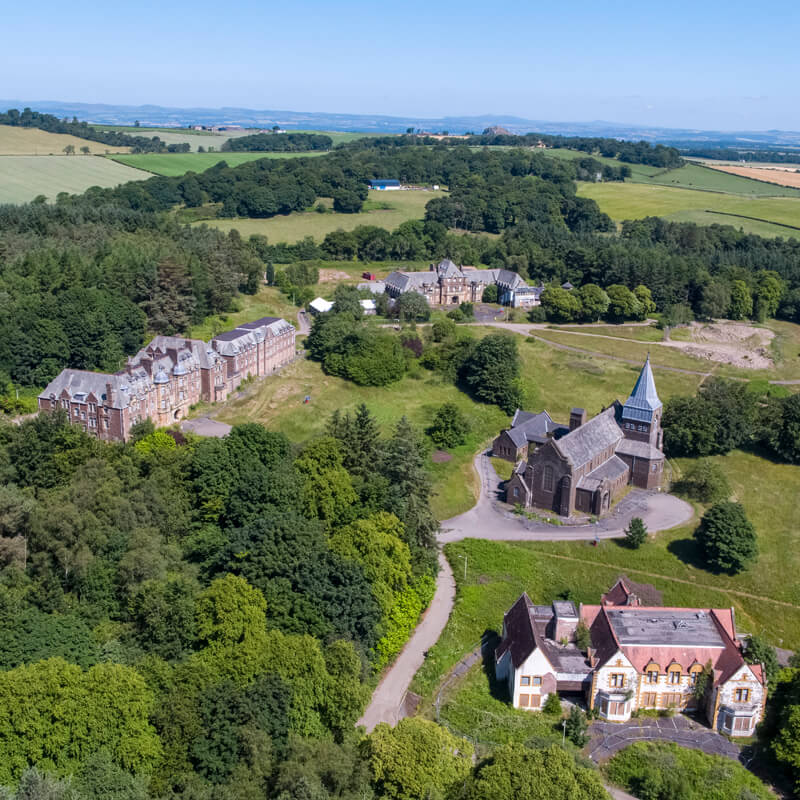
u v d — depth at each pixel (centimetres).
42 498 12700
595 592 14612
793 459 19312
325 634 11244
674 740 11125
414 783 8675
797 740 10456
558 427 19675
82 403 17425
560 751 9019
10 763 8194
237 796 8125
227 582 10744
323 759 8775
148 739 8769
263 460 14650
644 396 18612
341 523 13962
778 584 15100
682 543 16075
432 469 18550
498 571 14938
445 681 12094
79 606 10844
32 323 19900
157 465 14075
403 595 13175
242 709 9225
